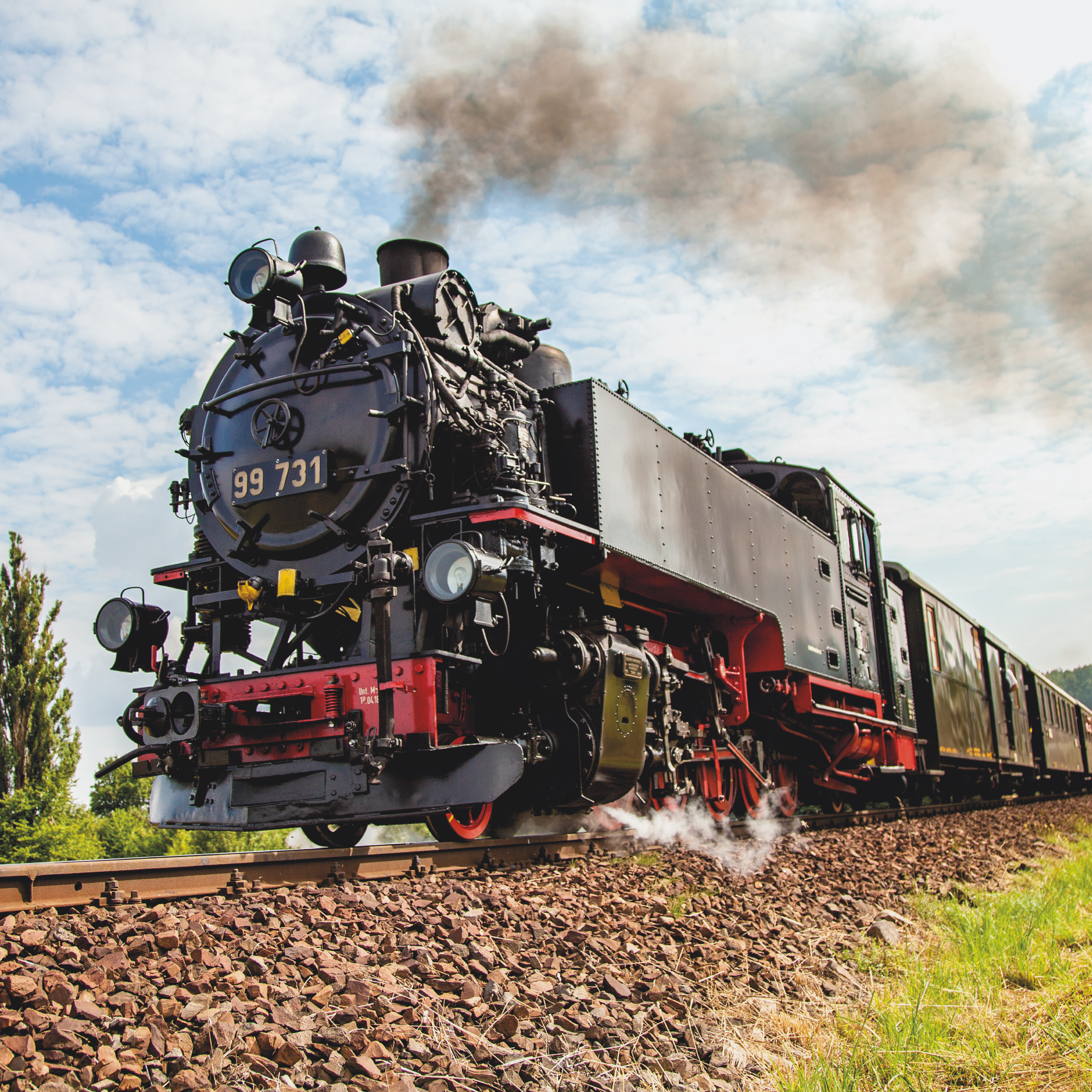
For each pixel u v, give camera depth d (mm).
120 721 6367
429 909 4102
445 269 7320
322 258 6762
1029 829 12461
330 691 5598
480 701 6488
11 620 17828
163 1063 2424
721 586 8117
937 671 14812
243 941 3244
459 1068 2627
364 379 6270
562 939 3992
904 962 4418
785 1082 2975
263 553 6480
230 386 6953
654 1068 2945
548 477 6605
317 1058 2564
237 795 5836
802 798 12500
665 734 7504
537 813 6859
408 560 5680
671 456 7672
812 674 9984
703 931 4527
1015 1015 3744
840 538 11586
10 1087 2191
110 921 3336
